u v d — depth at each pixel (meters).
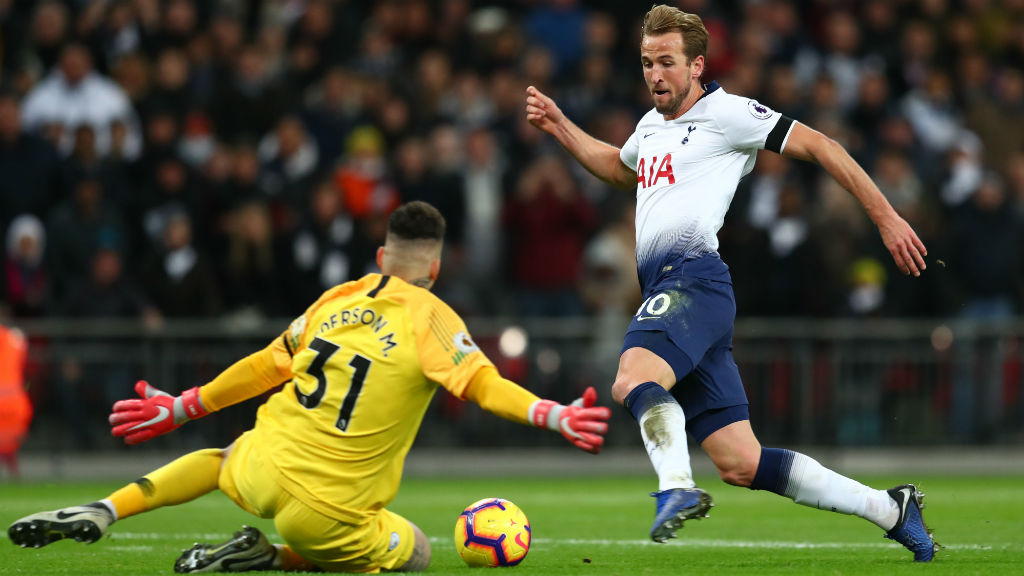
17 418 39.72
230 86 55.59
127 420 19.33
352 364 18.42
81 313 47.06
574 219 52.59
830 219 51.81
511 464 49.50
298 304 49.75
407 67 62.00
